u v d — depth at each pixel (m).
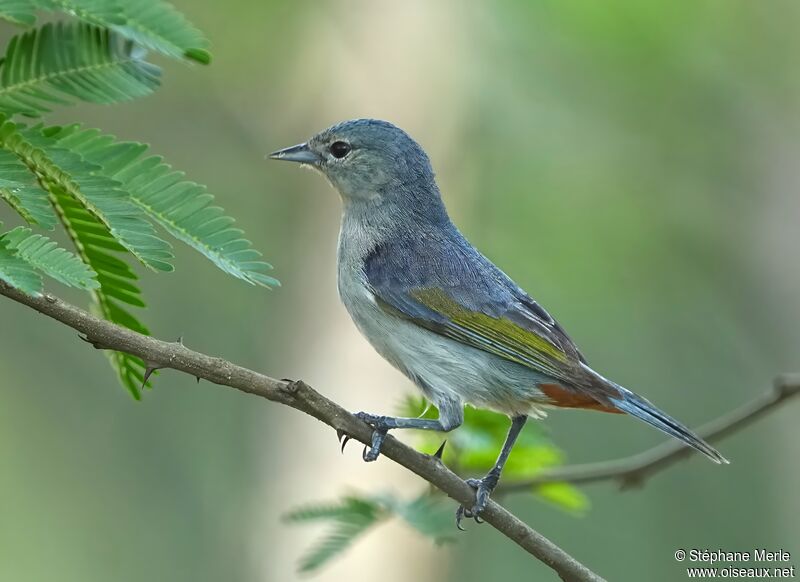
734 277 15.89
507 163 15.43
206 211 5.18
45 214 4.68
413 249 8.80
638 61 15.52
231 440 15.34
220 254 5.12
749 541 15.02
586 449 15.20
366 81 14.38
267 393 5.84
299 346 13.32
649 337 15.79
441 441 8.45
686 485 15.32
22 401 15.20
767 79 15.82
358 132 9.19
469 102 14.48
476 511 6.72
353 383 12.71
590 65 15.55
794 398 9.05
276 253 15.04
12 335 15.44
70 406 15.31
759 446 15.40
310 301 13.48
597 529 14.99
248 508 13.52
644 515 15.13
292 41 14.92
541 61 15.43
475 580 13.67
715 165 15.95
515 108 15.41
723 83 15.88
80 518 14.76
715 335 15.82
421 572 11.55
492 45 14.96
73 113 15.47
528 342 8.16
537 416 8.33
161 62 15.31
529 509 14.92
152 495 15.05
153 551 14.69
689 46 15.55
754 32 15.66
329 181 9.32
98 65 5.46
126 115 15.70
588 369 8.05
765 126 15.88
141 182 5.14
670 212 15.81
